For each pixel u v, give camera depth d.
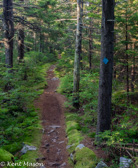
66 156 5.84
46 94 13.45
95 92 9.04
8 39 10.80
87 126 8.10
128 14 9.18
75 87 10.77
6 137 6.65
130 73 11.95
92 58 14.84
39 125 8.23
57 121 9.14
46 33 14.38
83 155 5.17
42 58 26.88
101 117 5.88
